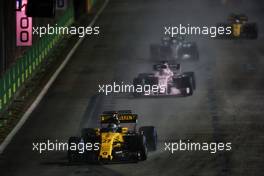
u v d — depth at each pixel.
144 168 94.88
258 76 162.62
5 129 119.75
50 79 161.88
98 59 188.62
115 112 100.75
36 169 97.31
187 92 141.12
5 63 157.88
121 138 97.81
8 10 162.50
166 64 144.00
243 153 101.94
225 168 95.00
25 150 107.31
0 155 105.19
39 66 174.25
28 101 140.38
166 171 93.69
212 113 127.06
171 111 129.38
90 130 100.31
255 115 124.88
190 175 92.12
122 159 99.06
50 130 118.62
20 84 149.00
